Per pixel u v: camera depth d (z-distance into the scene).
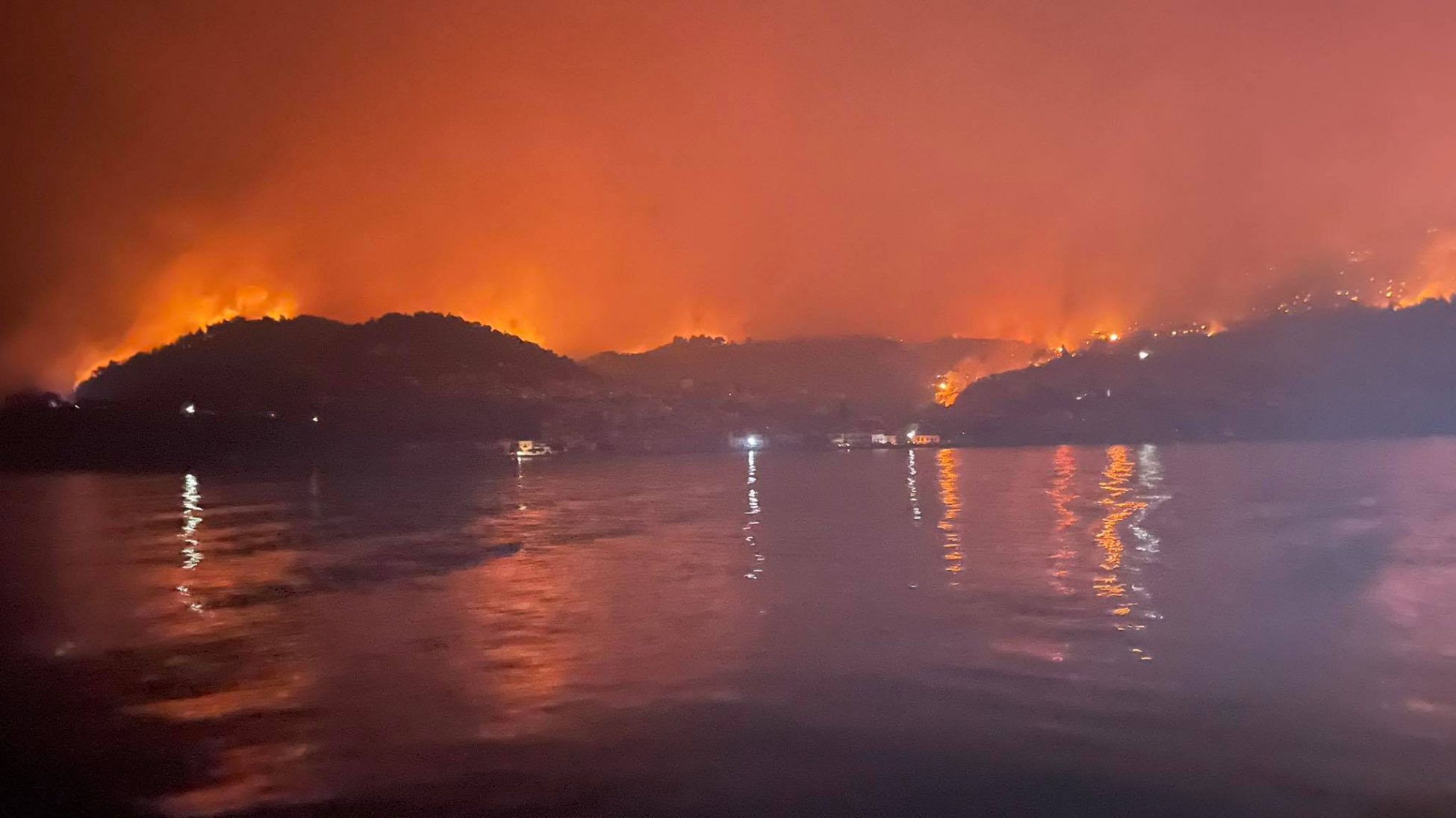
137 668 7.29
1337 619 8.32
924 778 5.10
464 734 5.81
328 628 8.45
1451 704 6.12
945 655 7.33
